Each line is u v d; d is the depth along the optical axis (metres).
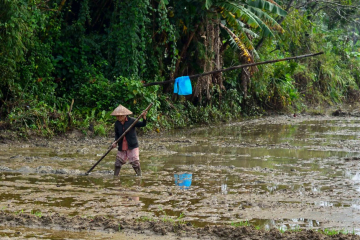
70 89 17.47
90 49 17.83
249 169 10.11
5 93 14.91
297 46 32.09
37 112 14.41
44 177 8.92
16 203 6.93
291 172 9.79
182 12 18.09
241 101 24.64
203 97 21.95
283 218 6.34
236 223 6.06
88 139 14.64
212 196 7.56
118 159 9.27
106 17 18.58
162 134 16.88
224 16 17.53
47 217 6.00
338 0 31.86
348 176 9.36
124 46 17.34
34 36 15.71
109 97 16.73
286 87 27.67
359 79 39.31
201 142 14.86
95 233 5.60
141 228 5.75
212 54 18.61
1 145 12.86
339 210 6.74
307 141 15.26
